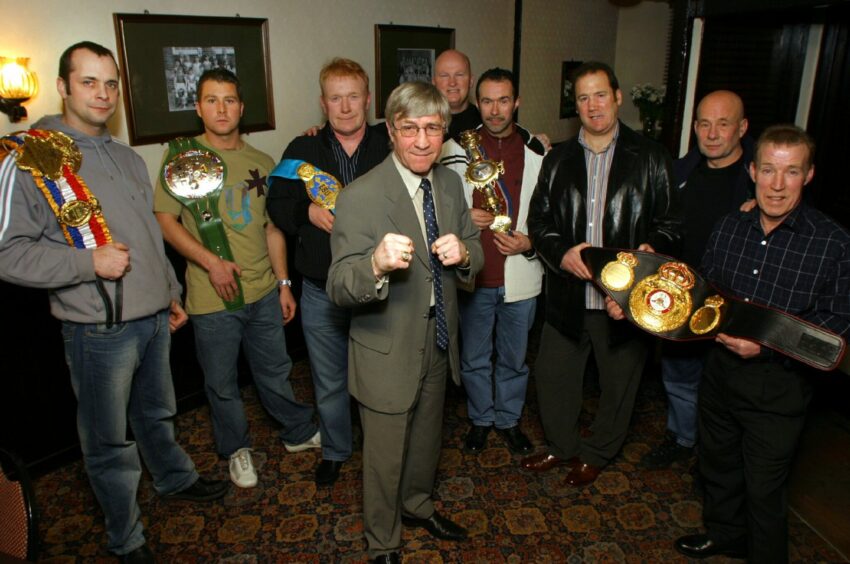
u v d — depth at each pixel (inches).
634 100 210.4
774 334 65.0
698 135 87.1
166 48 102.8
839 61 117.2
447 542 82.9
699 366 93.7
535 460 98.0
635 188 81.7
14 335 90.6
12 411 92.2
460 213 74.4
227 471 98.8
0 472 51.9
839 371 111.3
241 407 95.5
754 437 69.2
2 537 50.0
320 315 87.1
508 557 80.2
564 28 187.3
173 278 83.8
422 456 78.7
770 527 69.8
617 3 200.5
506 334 99.4
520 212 94.7
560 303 88.2
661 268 75.8
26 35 88.2
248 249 89.6
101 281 70.3
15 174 65.3
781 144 63.1
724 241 73.2
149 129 103.4
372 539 77.0
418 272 68.0
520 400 102.9
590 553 80.8
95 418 73.9
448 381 125.6
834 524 85.7
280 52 119.6
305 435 103.6
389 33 137.9
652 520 86.9
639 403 118.8
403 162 66.6
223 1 109.1
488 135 94.0
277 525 86.9
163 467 88.0
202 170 85.5
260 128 119.0
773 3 83.9
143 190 77.3
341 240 66.7
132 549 78.3
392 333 68.5
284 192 85.3
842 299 63.0
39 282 65.8
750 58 111.6
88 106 69.2
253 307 92.0
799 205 66.7
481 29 161.0
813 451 102.3
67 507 90.3
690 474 97.0
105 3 95.1
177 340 112.5
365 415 72.6
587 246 81.5
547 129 192.2
